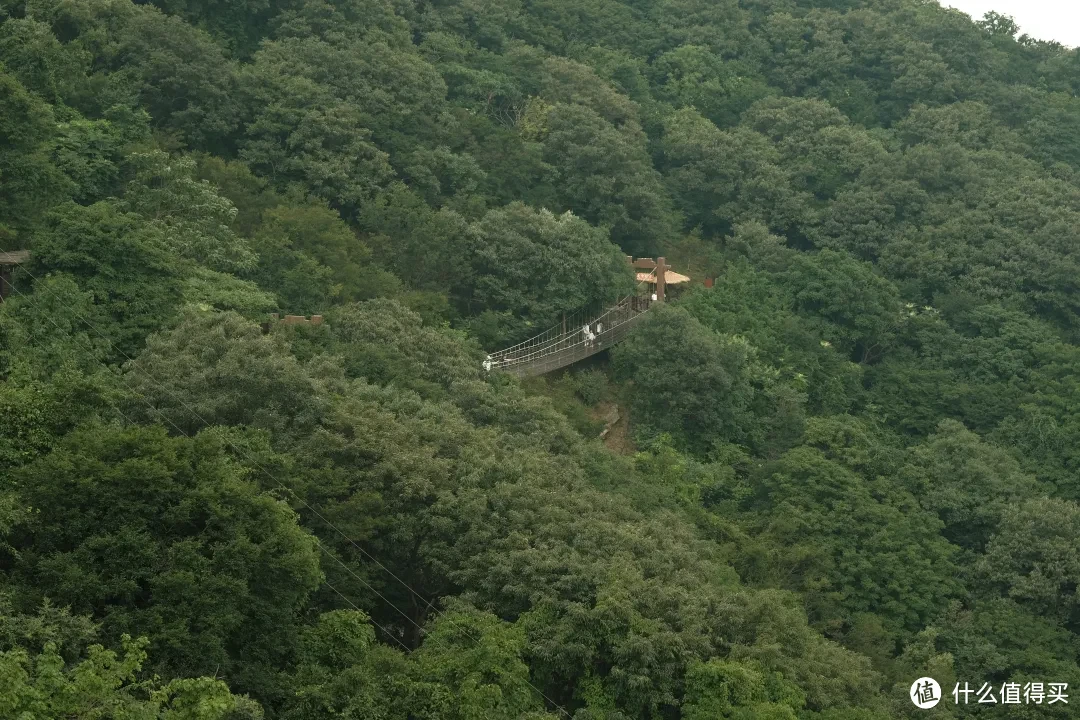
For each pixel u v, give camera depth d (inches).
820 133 4286.4
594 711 1777.8
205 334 2217.0
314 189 3351.4
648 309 3302.2
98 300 2294.5
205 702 1318.9
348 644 1670.8
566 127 3858.3
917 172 4087.1
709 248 3946.9
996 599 2657.5
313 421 2132.1
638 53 4704.7
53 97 3122.5
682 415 3100.4
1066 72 5009.8
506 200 3671.3
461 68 4030.5
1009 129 4571.9
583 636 1828.2
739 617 1964.8
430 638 1800.0
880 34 4862.2
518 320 3221.0
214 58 3442.4
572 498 2187.5
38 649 1400.1
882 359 3649.1
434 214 3297.2
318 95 3503.9
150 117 3255.4
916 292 3789.4
